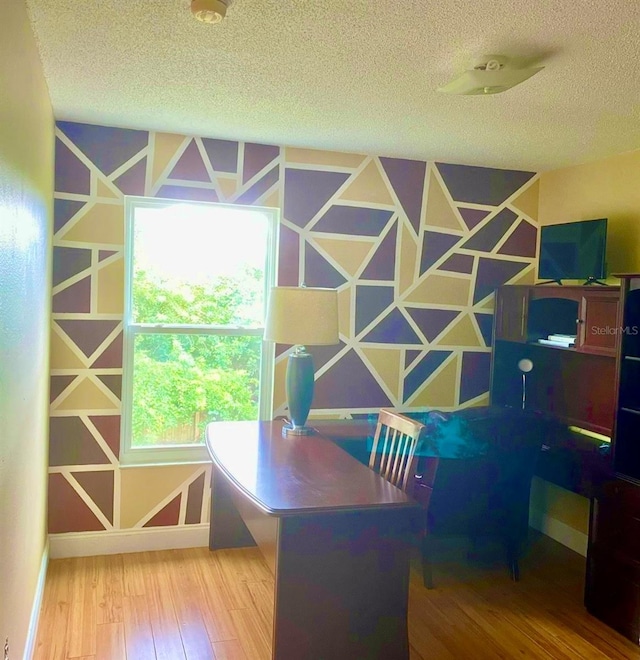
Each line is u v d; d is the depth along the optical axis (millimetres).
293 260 3713
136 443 3564
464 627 2873
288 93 2645
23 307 1994
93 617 2807
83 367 3359
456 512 3186
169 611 2883
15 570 1978
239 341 3729
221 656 2553
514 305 3902
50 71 2457
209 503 3611
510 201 4156
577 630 2879
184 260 3602
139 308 3539
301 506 2143
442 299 4055
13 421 1835
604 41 1998
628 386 2908
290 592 2189
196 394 3654
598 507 3002
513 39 2002
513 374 4109
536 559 3664
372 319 3908
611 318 3170
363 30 1968
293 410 3158
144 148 3385
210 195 3520
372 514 2223
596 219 3676
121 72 2447
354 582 2270
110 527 3463
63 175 3270
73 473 3379
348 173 3785
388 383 3973
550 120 2932
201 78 2490
